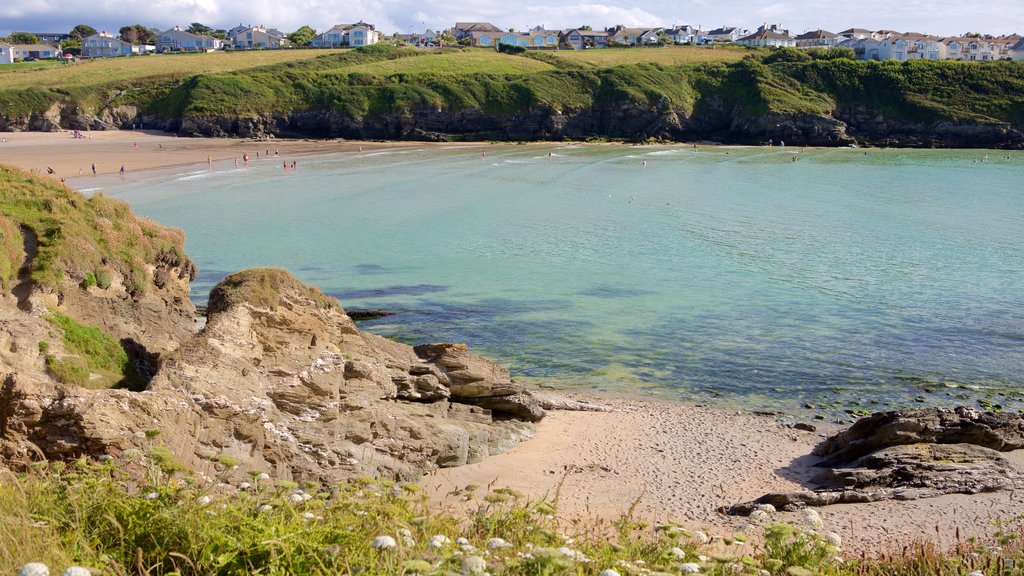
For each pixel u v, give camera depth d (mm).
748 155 121062
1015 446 19406
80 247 19266
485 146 134375
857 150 134000
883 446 19000
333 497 10656
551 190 76562
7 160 89812
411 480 16688
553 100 151250
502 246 49531
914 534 14867
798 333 31469
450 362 20922
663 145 142250
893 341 30359
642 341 30484
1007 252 48031
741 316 33969
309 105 146000
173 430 13742
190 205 62438
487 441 19109
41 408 12867
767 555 9742
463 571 6430
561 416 22578
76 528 7375
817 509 16109
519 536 9336
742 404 24000
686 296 37375
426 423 18062
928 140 142375
